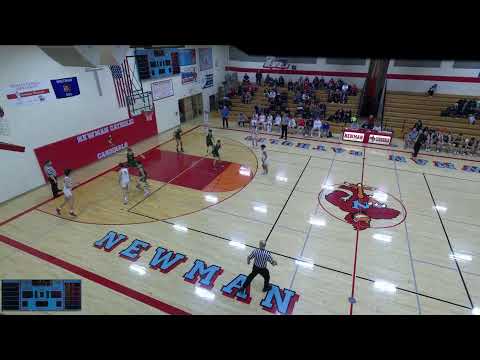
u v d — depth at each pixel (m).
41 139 12.73
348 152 16.58
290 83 22.84
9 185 11.81
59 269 8.49
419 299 7.59
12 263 8.70
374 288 7.92
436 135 16.61
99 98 14.95
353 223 10.45
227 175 13.95
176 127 20.80
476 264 8.74
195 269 8.52
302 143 17.92
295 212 11.08
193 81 21.67
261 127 20.62
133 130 17.39
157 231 10.10
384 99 20.38
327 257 8.97
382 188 12.74
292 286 7.97
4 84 11.19
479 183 13.16
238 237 9.80
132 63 16.50
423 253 9.14
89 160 15.01
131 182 13.29
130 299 7.54
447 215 10.91
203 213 11.05
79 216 10.91
